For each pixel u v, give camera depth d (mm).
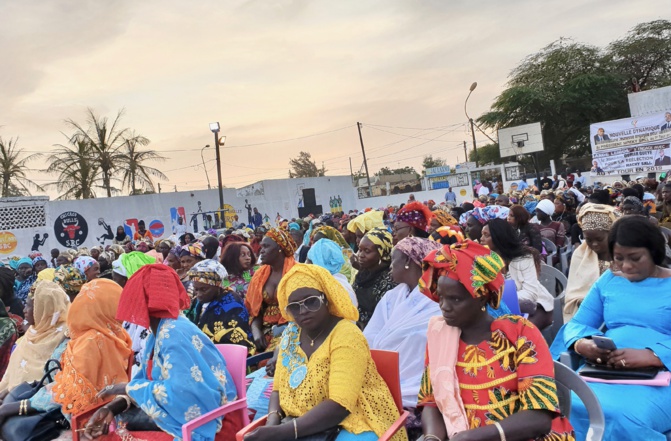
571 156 43906
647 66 43094
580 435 3305
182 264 7527
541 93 41094
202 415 3584
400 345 3850
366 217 6938
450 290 2662
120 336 4504
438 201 40375
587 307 4094
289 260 5543
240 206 32562
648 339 3598
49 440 4488
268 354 4863
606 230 4688
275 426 2988
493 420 2615
